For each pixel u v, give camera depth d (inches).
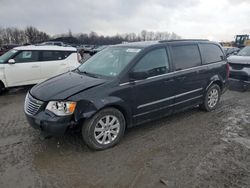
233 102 265.6
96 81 155.6
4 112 230.5
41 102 143.2
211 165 134.5
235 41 1225.4
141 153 148.3
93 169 131.2
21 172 128.3
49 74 339.9
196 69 203.6
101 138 151.9
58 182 120.3
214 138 169.9
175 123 197.5
